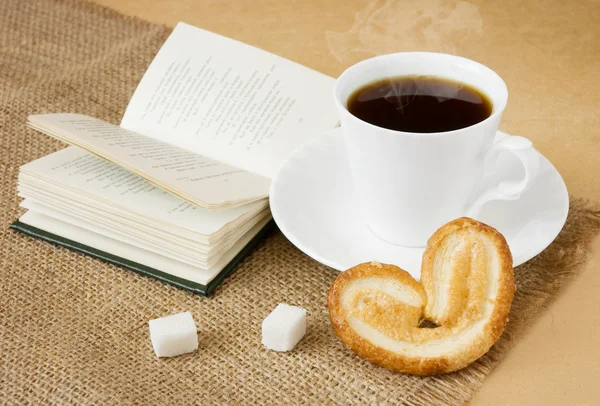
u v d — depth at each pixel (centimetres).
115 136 70
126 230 65
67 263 66
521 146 62
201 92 74
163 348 60
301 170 69
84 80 84
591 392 58
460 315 58
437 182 62
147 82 75
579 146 76
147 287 65
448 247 60
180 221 64
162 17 94
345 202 68
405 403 58
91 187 66
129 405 58
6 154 75
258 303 64
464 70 64
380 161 62
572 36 90
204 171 68
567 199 65
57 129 68
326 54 88
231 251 66
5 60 87
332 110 73
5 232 69
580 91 82
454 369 58
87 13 93
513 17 92
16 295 64
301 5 96
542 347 61
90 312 63
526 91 82
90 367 60
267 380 59
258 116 73
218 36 77
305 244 63
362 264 59
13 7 94
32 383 59
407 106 64
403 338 58
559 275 65
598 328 62
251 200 66
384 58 65
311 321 63
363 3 96
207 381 59
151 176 65
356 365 60
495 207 66
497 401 58
